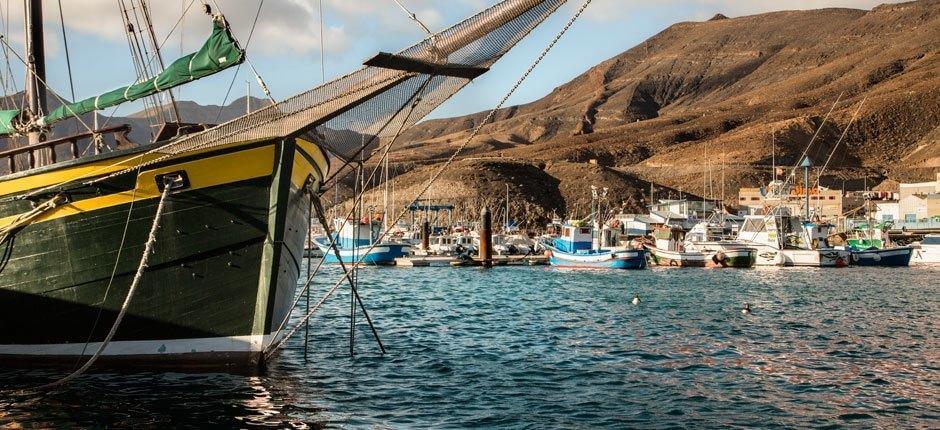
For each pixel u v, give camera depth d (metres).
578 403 21.08
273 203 21.14
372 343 30.06
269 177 21.09
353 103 18.66
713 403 21.34
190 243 21.17
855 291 59.94
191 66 20.02
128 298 20.31
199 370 21.80
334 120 19.62
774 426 19.19
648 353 28.97
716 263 96.44
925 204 160.25
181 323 21.50
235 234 21.27
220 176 20.98
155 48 27.36
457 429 18.42
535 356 27.98
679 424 19.22
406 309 43.53
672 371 25.61
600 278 75.38
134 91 21.19
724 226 118.38
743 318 40.56
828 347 30.83
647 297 53.47
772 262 96.69
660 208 156.62
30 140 23.88
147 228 21.08
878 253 100.31
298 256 23.52
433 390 22.16
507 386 22.94
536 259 105.56
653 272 86.25
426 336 32.50
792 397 22.11
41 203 20.89
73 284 21.28
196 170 20.86
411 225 144.12
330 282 66.12
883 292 59.00
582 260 91.44
